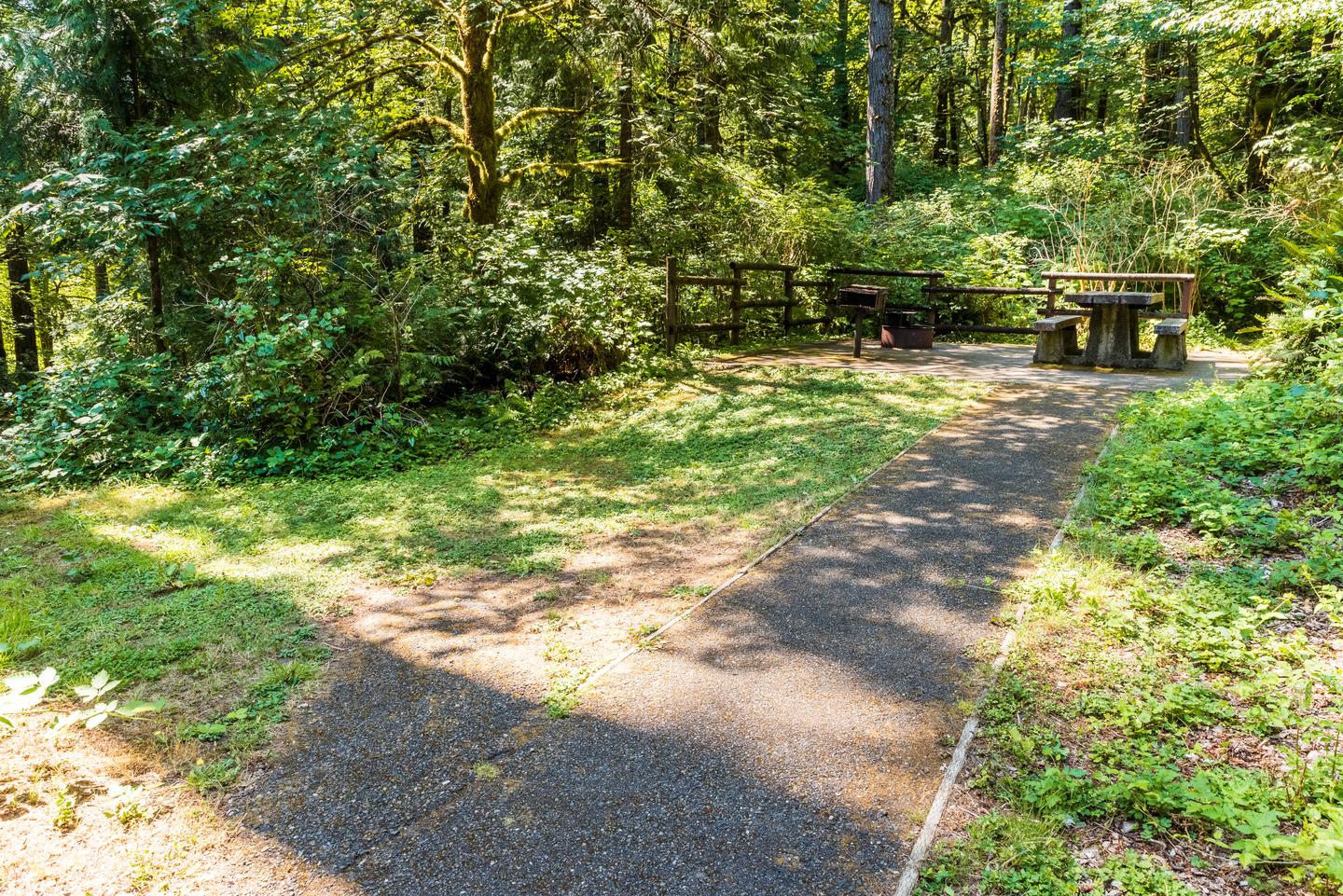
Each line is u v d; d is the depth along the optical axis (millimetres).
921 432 6328
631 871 2277
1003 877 2180
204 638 3709
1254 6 11320
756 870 2260
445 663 3467
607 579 4285
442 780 2688
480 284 9000
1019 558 4113
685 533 4867
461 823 2486
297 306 7570
